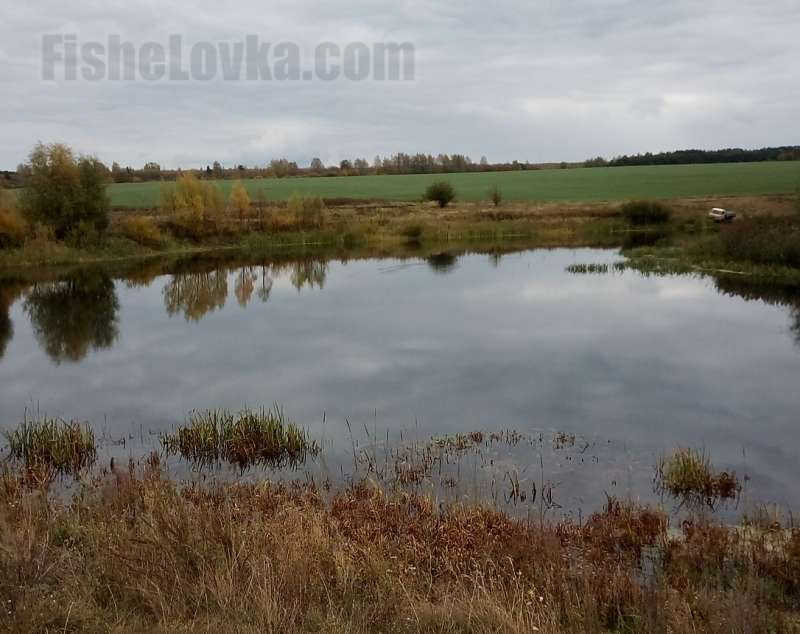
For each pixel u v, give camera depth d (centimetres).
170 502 756
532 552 673
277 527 677
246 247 4738
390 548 671
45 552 582
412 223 5306
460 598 553
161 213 4950
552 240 4994
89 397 1438
